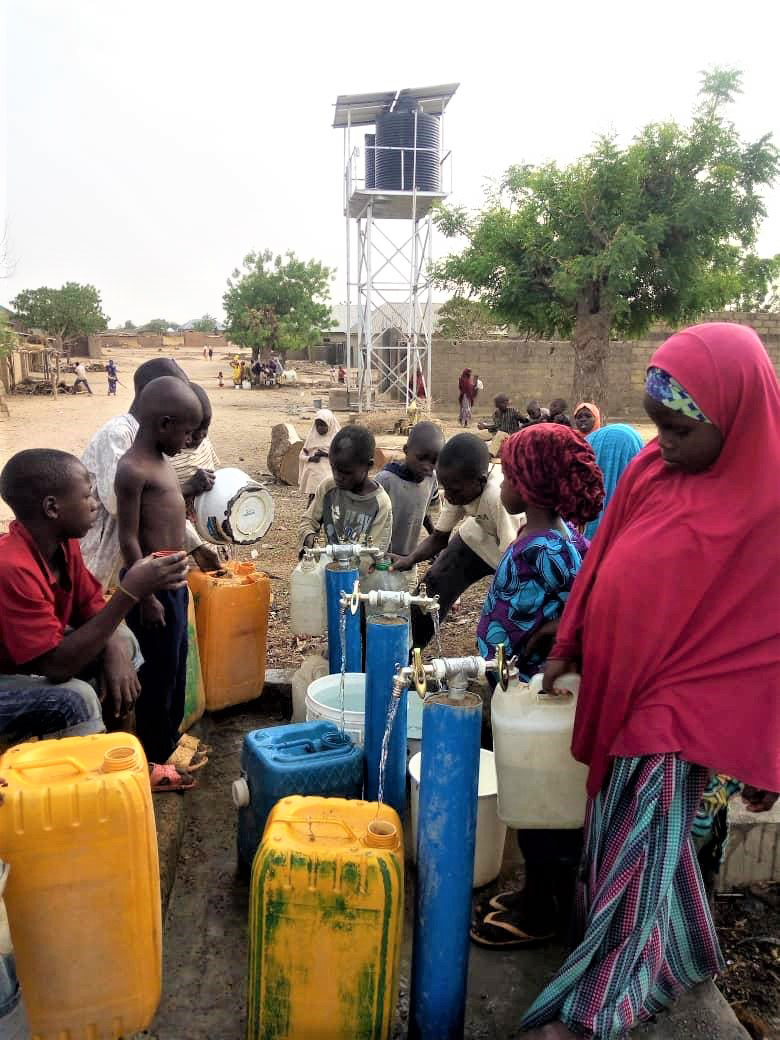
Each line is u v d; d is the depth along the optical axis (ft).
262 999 7.27
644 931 6.98
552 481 9.24
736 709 6.87
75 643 8.72
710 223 61.72
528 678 9.53
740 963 9.75
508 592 9.53
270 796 9.29
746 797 7.36
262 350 162.30
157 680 11.27
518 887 10.44
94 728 9.07
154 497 11.16
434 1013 7.43
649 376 7.23
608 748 7.40
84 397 120.06
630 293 67.05
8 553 8.57
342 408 96.02
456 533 14.52
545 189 63.87
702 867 8.33
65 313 217.77
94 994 7.16
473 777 7.03
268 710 15.02
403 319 98.48
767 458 6.86
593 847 7.61
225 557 25.36
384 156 76.48
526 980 8.87
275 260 159.43
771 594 6.84
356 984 7.18
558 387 99.76
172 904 9.94
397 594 9.25
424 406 82.64
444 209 69.56
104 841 6.84
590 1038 6.92
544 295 67.05
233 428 77.97
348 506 14.88
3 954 6.48
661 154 61.36
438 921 7.22
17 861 6.70
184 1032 8.13
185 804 11.59
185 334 289.53
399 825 7.63
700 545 6.93
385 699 9.19
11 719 8.70
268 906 7.07
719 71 60.39
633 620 7.12
